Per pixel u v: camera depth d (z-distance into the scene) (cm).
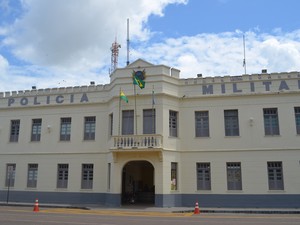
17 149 3012
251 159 2548
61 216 1825
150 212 2138
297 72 2600
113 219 1691
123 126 2653
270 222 1566
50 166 2903
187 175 2609
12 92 3123
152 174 3216
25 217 1745
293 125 2544
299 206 2428
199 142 2639
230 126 2647
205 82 2702
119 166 2559
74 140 2886
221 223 1519
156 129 2559
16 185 2952
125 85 2691
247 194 2505
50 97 3008
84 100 2917
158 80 2631
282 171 2502
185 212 2180
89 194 2764
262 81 2627
